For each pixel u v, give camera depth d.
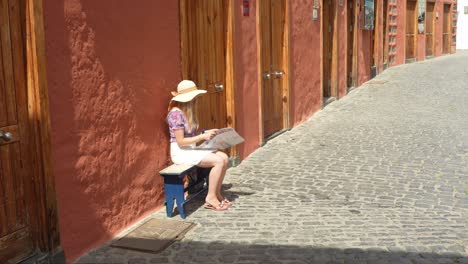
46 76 4.12
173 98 5.70
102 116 4.80
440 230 5.08
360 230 5.07
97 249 4.72
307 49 10.82
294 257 4.48
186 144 5.62
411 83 15.82
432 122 10.47
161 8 5.62
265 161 7.73
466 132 9.52
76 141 4.49
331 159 7.80
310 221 5.32
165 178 5.43
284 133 9.62
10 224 3.99
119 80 5.02
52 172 4.19
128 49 5.13
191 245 4.77
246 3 7.86
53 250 4.23
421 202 5.91
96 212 4.76
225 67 7.38
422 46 22.55
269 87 9.10
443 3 24.56
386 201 5.95
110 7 4.86
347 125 10.30
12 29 3.94
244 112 7.87
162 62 5.68
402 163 7.55
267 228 5.14
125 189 5.15
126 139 5.15
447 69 18.91
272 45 9.16
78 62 4.49
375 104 12.70
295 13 10.05
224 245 4.75
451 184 6.57
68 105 4.39
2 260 3.94
